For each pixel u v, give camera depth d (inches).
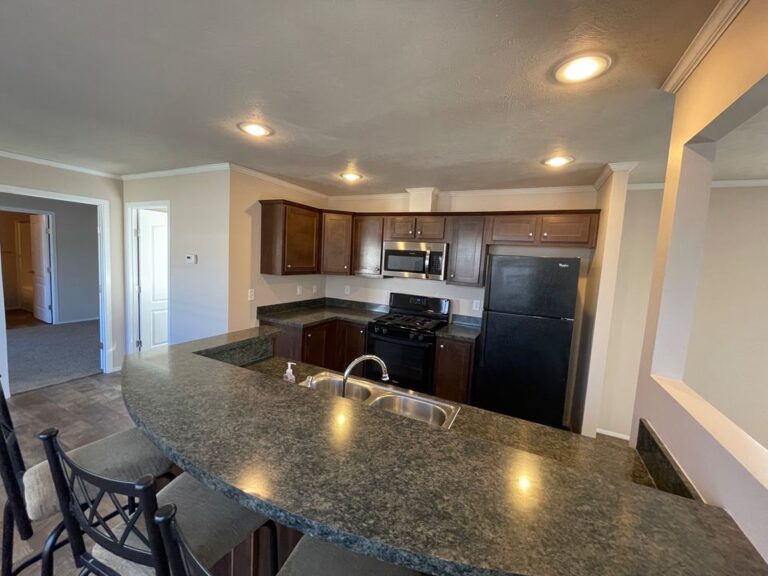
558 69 55.8
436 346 141.9
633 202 127.0
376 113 76.0
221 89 68.1
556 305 118.1
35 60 59.2
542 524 29.6
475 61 54.9
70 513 39.8
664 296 53.5
